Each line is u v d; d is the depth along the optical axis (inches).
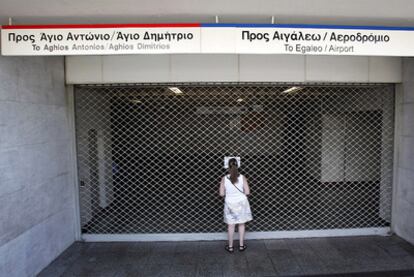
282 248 178.2
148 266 159.3
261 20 128.5
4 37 122.1
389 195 199.0
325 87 201.3
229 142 371.6
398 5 112.6
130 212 239.5
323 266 156.0
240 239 174.9
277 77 182.7
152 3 109.6
